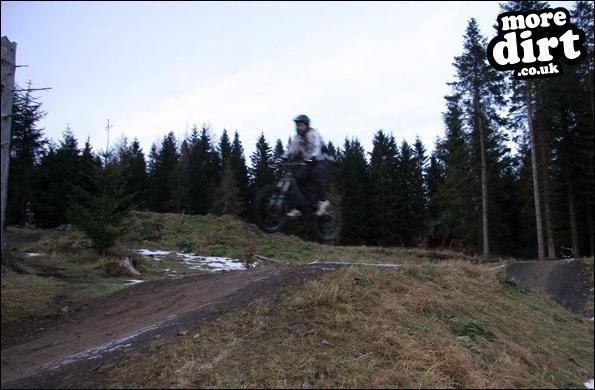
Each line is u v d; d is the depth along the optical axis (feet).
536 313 34.17
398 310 23.91
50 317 29.71
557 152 116.67
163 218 90.07
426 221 172.45
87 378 16.93
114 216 52.60
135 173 199.11
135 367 17.03
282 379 16.31
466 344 22.99
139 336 20.68
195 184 195.72
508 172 141.49
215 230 86.28
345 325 20.84
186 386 15.51
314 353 18.15
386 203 173.68
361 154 204.44
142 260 54.95
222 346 18.13
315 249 91.30
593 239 113.09
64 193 138.21
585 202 116.67
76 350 22.02
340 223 24.36
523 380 21.57
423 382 18.01
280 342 18.65
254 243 83.76
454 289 31.24
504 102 109.81
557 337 30.76
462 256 101.55
